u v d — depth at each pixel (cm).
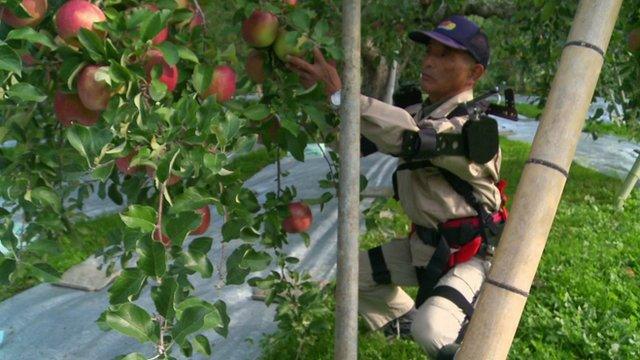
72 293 441
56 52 157
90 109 162
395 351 336
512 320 170
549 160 169
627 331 376
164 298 132
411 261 295
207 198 155
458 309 246
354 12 183
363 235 508
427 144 229
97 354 361
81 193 237
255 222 244
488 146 230
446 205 257
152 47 154
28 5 151
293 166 820
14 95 145
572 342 368
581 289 435
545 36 405
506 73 491
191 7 205
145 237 134
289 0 209
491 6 509
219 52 184
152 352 361
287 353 338
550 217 170
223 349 359
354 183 188
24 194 182
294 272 295
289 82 208
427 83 267
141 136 151
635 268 498
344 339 195
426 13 395
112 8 155
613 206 679
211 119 155
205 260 162
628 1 265
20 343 373
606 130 1073
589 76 169
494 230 259
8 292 441
